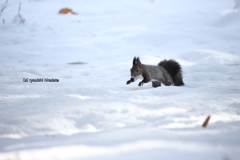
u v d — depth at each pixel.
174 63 14.01
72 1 40.94
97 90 12.16
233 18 27.09
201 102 9.64
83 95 11.98
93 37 25.44
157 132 6.25
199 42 22.88
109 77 15.66
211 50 20.33
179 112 8.43
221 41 23.08
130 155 4.82
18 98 10.95
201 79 14.64
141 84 12.89
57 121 7.82
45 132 7.17
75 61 19.64
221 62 17.56
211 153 4.81
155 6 37.38
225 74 15.51
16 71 16.53
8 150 5.46
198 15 30.50
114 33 25.88
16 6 38.50
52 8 37.50
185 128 6.70
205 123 6.81
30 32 27.19
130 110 8.68
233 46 21.45
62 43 24.05
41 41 24.47
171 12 33.19
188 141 5.50
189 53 19.81
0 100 10.69
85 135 6.36
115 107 8.84
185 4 38.66
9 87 13.25
